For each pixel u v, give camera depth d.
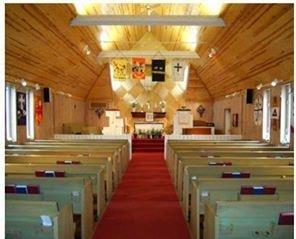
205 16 8.67
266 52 8.16
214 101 18.38
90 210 4.69
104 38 12.40
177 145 9.34
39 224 3.00
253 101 11.88
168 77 18.11
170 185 8.06
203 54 13.41
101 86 18.06
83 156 6.74
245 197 3.75
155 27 14.64
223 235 3.01
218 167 5.19
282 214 2.92
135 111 18.28
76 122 16.69
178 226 5.12
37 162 6.29
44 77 10.95
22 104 9.91
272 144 9.51
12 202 2.97
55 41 8.81
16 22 6.50
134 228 5.02
